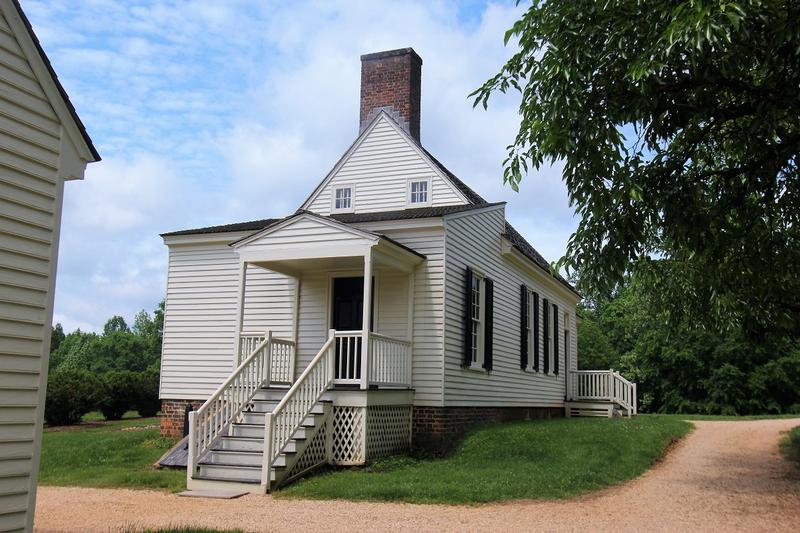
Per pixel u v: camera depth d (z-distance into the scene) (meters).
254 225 16.64
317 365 11.66
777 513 8.59
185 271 16.59
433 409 13.57
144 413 27.22
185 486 10.49
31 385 5.88
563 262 9.83
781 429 18.91
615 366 38.69
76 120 6.38
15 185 5.85
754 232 11.19
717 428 20.19
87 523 7.75
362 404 11.80
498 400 16.92
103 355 64.12
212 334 16.06
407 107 17.73
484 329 15.93
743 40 8.02
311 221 12.88
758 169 10.12
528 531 7.41
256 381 12.45
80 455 13.20
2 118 5.77
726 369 34.28
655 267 12.70
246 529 7.39
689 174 10.50
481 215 16.19
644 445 14.03
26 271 5.89
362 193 17.42
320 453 11.55
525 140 9.86
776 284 11.45
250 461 10.71
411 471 11.14
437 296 13.90
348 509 8.65
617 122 9.21
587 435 14.38
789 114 9.19
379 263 13.05
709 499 9.52
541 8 9.34
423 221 14.02
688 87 9.17
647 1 8.41
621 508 8.80
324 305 14.98
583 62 8.92
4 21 5.83
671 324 13.40
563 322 24.11
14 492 5.67
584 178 9.30
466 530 7.42
